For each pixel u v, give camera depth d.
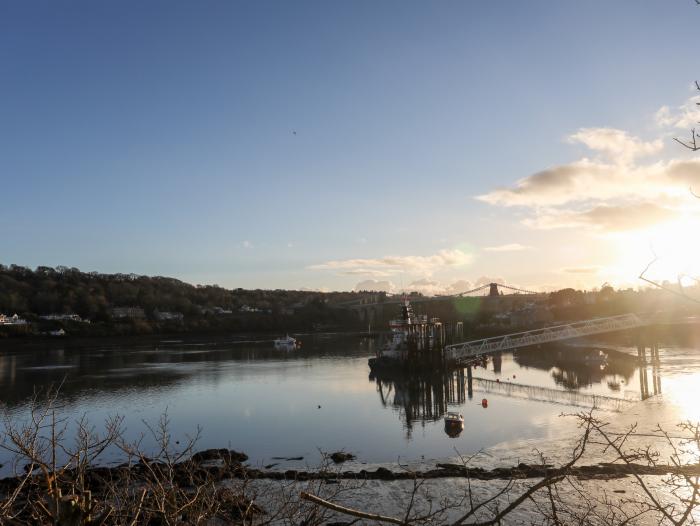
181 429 45.28
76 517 4.45
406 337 88.19
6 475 27.72
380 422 46.91
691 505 5.95
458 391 62.78
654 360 83.00
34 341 166.50
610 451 31.36
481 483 27.53
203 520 6.00
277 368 94.12
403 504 24.97
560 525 6.68
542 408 50.44
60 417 50.47
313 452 37.12
